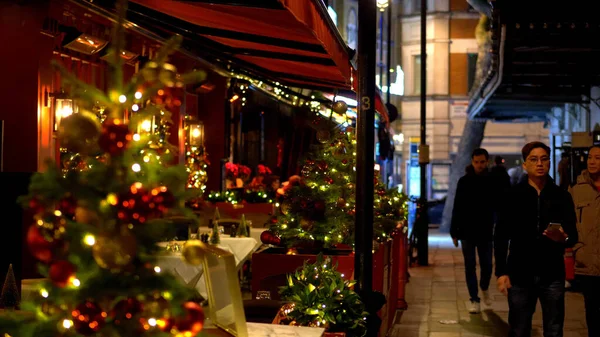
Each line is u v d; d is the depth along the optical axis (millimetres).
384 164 35188
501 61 17109
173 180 3088
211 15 7957
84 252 2947
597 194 7680
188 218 3217
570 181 17234
